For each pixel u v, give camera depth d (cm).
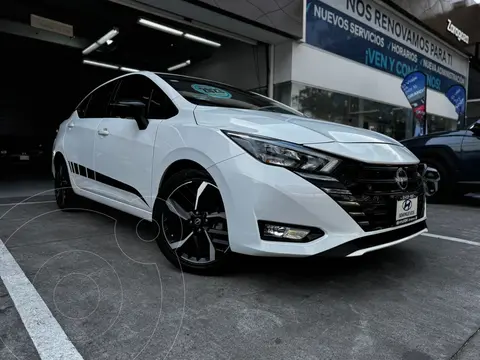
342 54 839
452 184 495
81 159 332
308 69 753
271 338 151
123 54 1038
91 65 1192
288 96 722
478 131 471
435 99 1276
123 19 784
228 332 155
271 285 206
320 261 249
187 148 214
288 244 179
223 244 204
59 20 800
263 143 187
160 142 235
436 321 169
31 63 1205
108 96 326
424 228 240
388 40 1000
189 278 212
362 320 169
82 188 336
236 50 845
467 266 246
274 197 179
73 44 977
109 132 291
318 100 781
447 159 497
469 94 1544
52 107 1271
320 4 772
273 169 181
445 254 272
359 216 186
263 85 771
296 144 187
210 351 141
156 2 548
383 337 154
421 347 147
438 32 1185
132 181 261
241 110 247
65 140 371
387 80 998
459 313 177
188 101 248
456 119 1412
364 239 190
